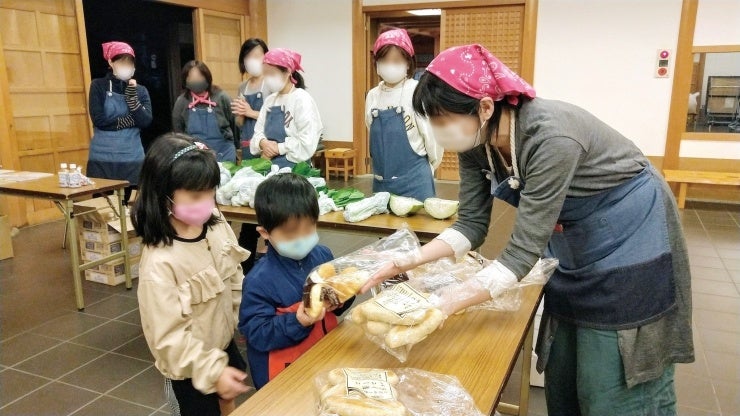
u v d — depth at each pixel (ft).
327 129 24.68
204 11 21.16
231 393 4.26
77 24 16.10
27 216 15.44
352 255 4.49
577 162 3.76
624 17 19.45
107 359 8.17
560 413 5.21
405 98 8.97
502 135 3.99
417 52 26.66
